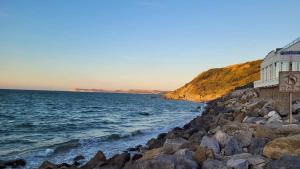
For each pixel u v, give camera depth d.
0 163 17.52
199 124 27.91
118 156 14.80
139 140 27.05
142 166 9.59
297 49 34.75
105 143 25.23
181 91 194.00
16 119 50.50
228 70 185.38
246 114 23.08
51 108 80.44
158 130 35.28
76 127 39.72
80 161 18.66
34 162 18.42
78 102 118.12
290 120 14.96
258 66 167.00
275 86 33.00
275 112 19.59
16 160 18.16
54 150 22.02
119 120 51.25
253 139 12.23
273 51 38.38
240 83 150.88
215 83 172.62
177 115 63.81
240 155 10.73
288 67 34.59
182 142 13.66
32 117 54.78
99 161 15.09
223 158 11.04
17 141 27.30
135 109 85.06
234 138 12.75
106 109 82.69
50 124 43.16
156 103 130.12
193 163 10.01
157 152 14.25
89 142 25.72
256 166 9.45
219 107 45.03
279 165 8.28
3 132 33.91
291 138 9.86
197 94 169.12
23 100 114.50
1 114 59.09
